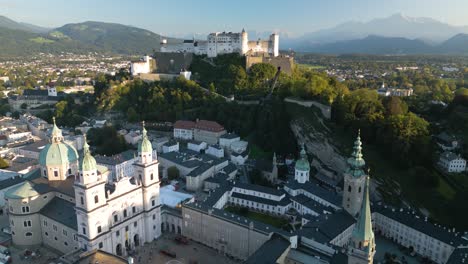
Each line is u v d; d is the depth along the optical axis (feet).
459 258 465.47
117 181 510.17
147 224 557.33
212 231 548.72
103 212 485.15
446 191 648.38
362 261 349.41
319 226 521.65
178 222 589.32
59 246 531.09
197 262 512.22
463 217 586.04
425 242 536.01
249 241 508.94
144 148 539.70
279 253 444.55
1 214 634.84
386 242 582.76
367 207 345.72
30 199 532.32
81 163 460.14
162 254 531.91
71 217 517.96
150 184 552.41
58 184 567.59
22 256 513.04
